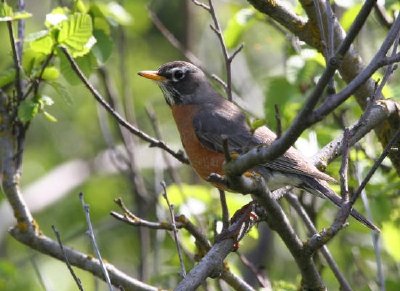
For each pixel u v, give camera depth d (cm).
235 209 1112
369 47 1345
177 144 1781
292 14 991
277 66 1644
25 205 989
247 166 666
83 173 1741
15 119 992
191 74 1125
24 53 1034
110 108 939
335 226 798
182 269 816
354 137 940
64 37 986
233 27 1242
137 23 1507
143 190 1266
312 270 836
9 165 986
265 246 1393
